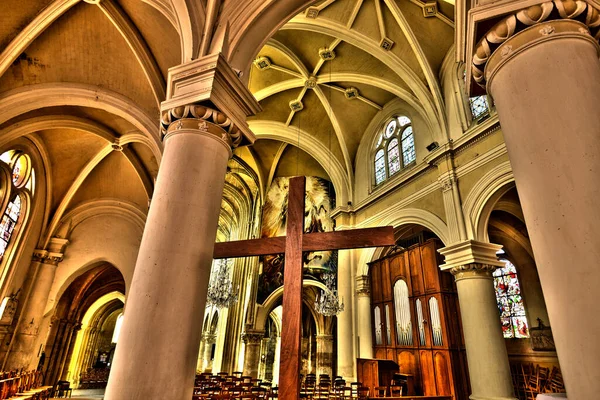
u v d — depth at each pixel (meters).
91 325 22.95
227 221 24.11
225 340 18.19
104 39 7.21
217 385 9.28
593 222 1.94
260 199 17.84
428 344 10.40
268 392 8.83
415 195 10.76
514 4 2.63
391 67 10.75
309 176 17.31
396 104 13.12
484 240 8.39
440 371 9.83
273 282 17.05
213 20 4.56
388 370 10.20
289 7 5.01
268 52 11.31
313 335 23.03
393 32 10.23
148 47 7.11
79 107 9.34
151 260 3.26
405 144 12.38
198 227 3.47
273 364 24.16
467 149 9.16
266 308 16.84
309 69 12.02
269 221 17.23
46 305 11.81
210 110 3.93
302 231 3.42
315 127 14.49
